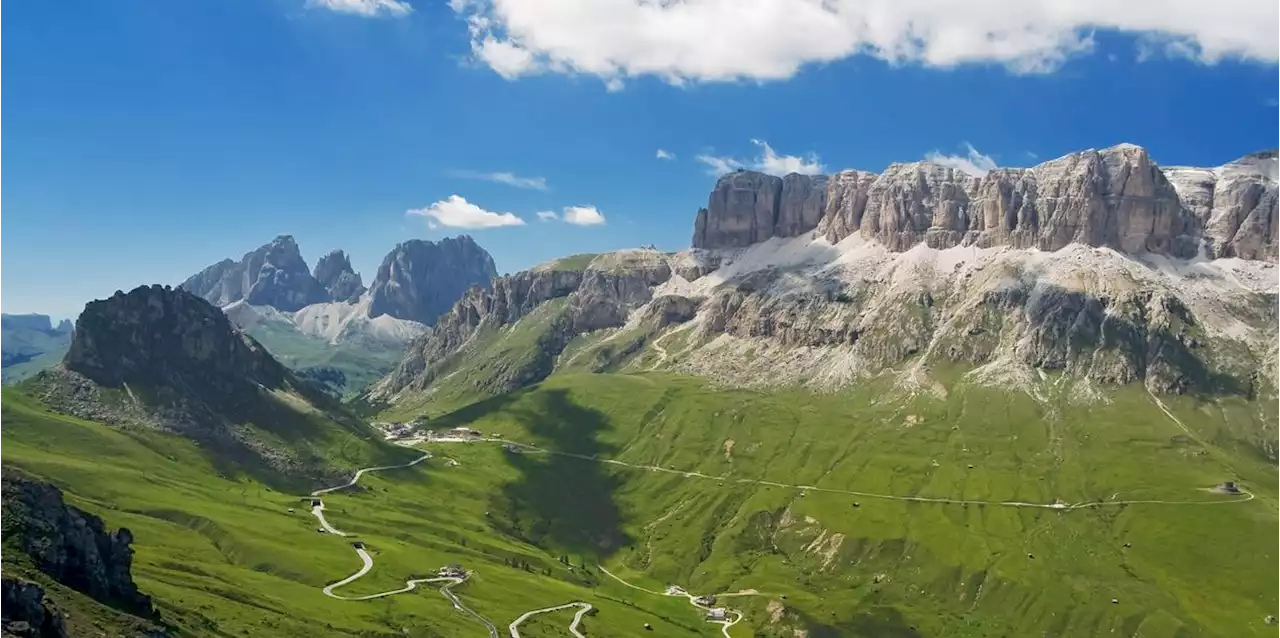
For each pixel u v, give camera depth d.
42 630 184.62
